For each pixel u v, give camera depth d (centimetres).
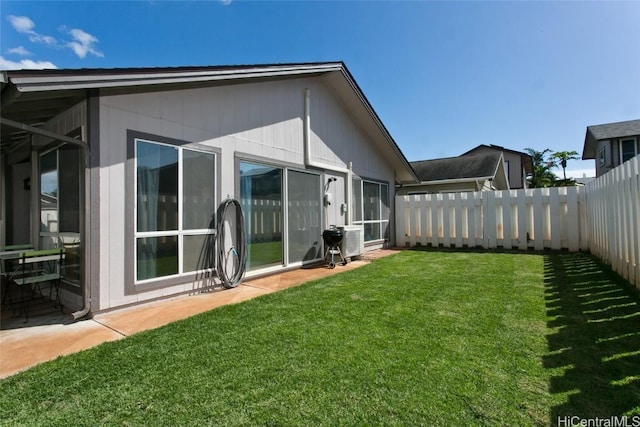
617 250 516
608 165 1973
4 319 379
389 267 678
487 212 951
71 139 363
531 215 898
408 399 204
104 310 393
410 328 323
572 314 350
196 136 507
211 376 237
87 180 381
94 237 386
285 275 629
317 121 779
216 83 537
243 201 584
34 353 285
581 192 824
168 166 468
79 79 339
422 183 1499
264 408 198
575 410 190
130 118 424
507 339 291
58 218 462
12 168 628
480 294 443
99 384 228
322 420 186
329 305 409
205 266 512
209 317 371
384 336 304
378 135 981
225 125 554
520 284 495
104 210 396
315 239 759
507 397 204
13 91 308
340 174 860
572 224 835
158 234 452
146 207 441
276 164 654
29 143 541
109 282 399
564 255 778
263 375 237
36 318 382
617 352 259
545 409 192
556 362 247
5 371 252
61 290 451
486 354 263
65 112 434
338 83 807
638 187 422
